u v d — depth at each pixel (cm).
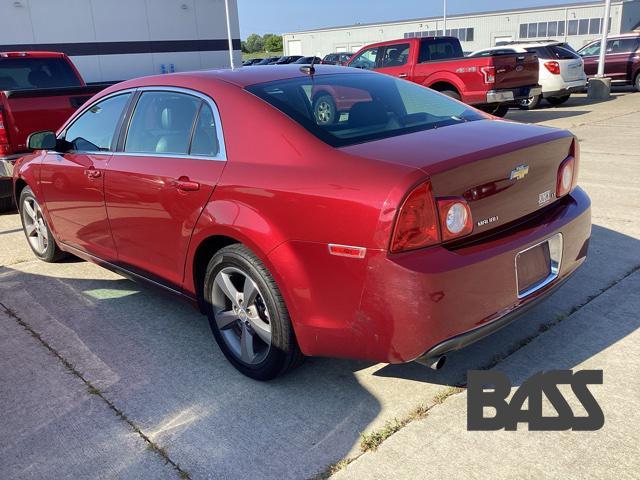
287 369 307
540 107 1595
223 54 2761
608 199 618
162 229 352
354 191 255
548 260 296
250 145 305
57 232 480
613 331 351
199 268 342
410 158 260
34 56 884
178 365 344
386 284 248
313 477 248
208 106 333
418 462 252
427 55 1237
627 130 1057
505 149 273
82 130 437
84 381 331
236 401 305
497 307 268
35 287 473
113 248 410
